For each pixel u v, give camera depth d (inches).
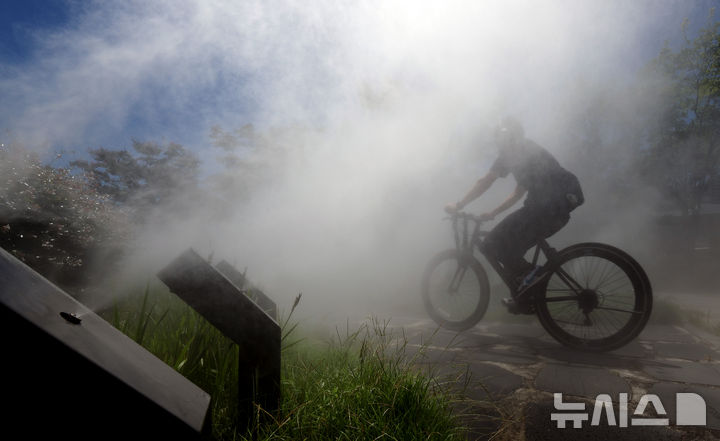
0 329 18.0
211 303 49.8
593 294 123.8
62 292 26.9
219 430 54.8
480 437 65.9
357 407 60.4
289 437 52.8
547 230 132.0
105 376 19.7
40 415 18.6
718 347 123.0
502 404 79.0
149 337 71.4
